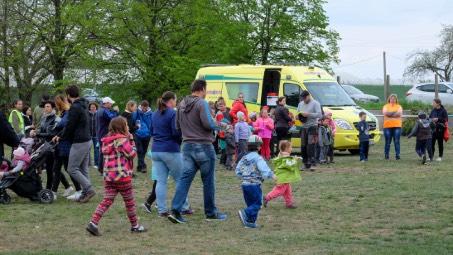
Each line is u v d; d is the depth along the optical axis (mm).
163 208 11781
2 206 13188
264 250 9250
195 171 11352
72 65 40281
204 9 39844
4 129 10586
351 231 10547
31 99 40031
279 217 11844
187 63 39438
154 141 11562
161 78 41250
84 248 9438
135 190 15625
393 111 22156
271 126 21828
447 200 13375
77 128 13406
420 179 16719
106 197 10414
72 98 13406
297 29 38344
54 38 39312
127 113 18750
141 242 9867
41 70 40344
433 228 10695
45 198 13555
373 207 12711
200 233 10523
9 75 39438
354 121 24000
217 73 26672
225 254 9031
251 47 38312
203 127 11203
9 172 13414
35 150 13922
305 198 13938
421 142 21031
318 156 21219
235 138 19922
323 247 9391
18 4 39031
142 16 40438
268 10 38219
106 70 41250
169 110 11438
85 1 38906
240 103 21469
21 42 38844
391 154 24375
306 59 38750
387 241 9781
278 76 25266
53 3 39625
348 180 16734
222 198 14242
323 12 38500
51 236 10305
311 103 19391
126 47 40719
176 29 40969
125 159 10453
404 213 12039
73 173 13477
